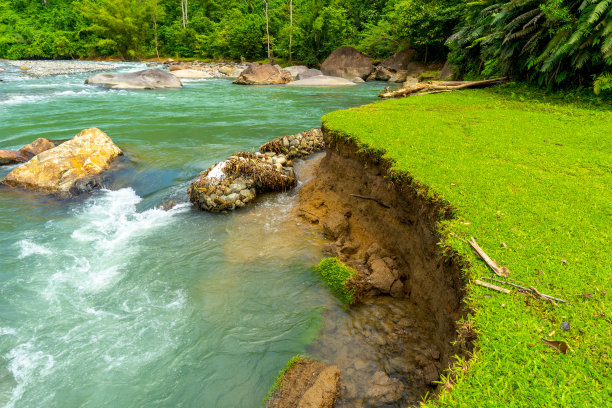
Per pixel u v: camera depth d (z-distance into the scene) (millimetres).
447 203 3947
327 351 3561
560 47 10016
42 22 53844
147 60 50125
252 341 3734
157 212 6848
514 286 2635
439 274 3537
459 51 17297
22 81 23234
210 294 4465
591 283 2650
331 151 7180
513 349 2107
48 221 6383
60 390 3188
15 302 4270
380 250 4953
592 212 3762
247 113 15305
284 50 42344
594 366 1967
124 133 11539
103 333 3826
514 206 3871
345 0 41406
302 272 4879
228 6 56781
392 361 3363
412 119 8008
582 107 9641
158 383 3270
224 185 7098
